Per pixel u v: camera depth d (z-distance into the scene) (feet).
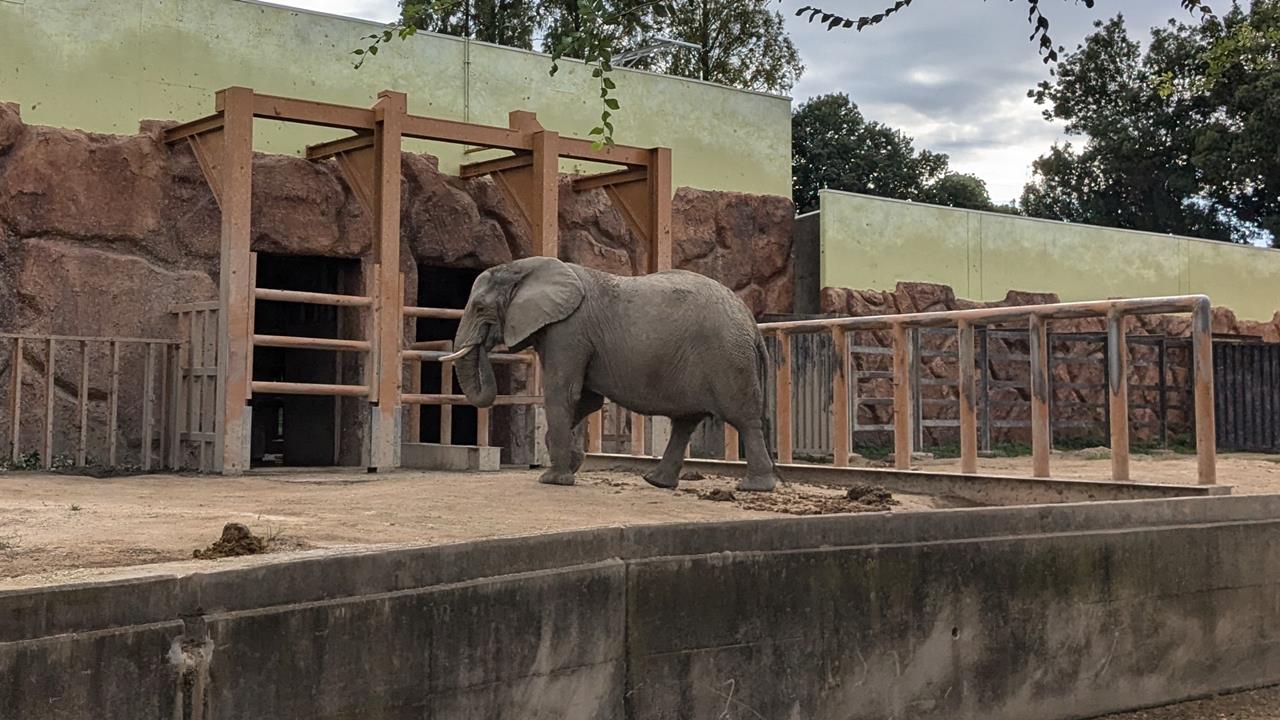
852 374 62.80
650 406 31.63
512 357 45.91
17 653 12.72
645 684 19.24
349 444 49.78
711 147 61.98
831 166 141.79
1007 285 72.02
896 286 67.56
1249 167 107.96
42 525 22.02
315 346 40.50
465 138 45.62
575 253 56.24
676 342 31.17
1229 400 75.00
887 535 22.54
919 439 64.39
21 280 43.50
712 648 20.06
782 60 105.91
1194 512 27.37
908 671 22.63
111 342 40.04
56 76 45.57
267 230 48.16
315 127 50.75
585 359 31.65
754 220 63.05
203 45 48.67
